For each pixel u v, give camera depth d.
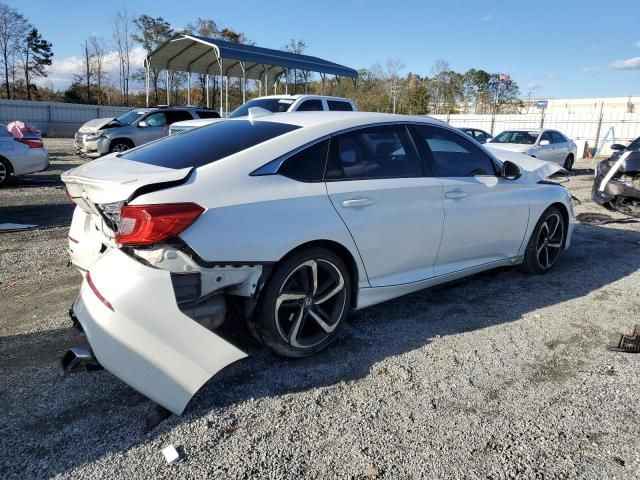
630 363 3.37
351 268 3.45
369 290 3.54
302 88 37.22
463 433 2.60
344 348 3.48
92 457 2.35
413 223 3.68
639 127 25.23
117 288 2.58
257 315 3.06
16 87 48.44
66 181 3.17
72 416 2.65
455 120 30.89
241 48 19.83
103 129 15.38
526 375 3.18
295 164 3.18
